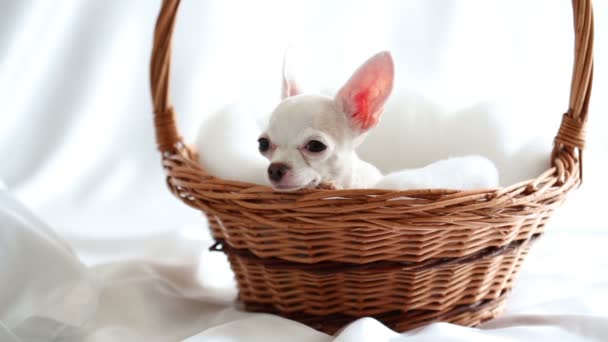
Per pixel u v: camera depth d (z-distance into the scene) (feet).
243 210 2.91
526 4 4.05
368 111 3.08
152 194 4.50
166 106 3.27
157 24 3.21
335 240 2.87
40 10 4.22
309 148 2.95
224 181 2.93
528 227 3.02
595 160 4.20
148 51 4.39
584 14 3.04
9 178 4.39
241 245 3.04
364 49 4.21
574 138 3.13
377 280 2.95
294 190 2.86
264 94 3.76
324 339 2.91
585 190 4.22
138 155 4.51
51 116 4.39
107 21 4.31
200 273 3.61
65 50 4.32
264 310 3.15
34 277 3.03
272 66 4.27
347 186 3.07
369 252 2.87
